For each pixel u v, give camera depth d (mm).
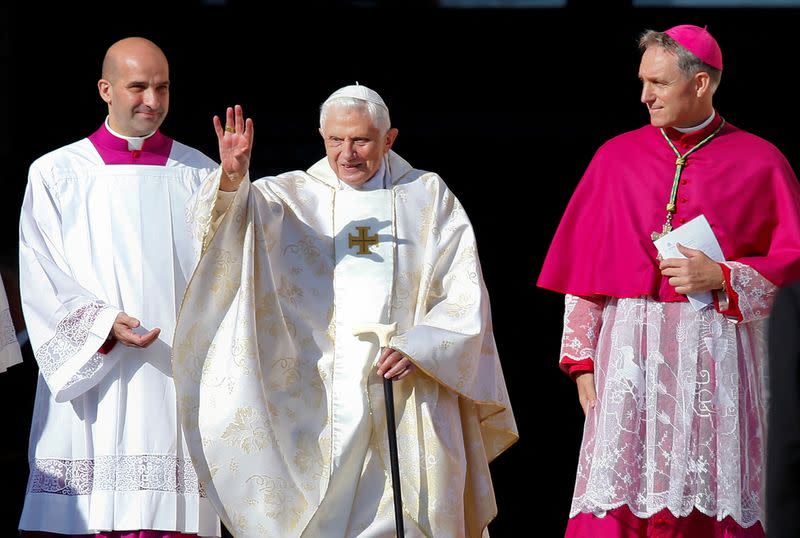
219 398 19781
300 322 20219
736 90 38719
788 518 11414
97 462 20516
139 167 21500
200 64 38094
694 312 19000
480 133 39656
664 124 19359
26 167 35938
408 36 38719
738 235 19250
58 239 21172
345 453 19844
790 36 37938
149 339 20109
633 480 19062
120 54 21219
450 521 19750
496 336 40312
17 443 30641
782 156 19734
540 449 37688
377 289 20297
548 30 38781
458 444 20203
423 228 20750
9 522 30062
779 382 11562
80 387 20266
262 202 20031
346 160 20062
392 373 19359
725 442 18750
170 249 21266
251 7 37781
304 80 38656
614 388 19266
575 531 19500
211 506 20516
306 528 19594
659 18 38312
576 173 40531
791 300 11688
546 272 20188
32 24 35938
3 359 22062
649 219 19516
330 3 38156
